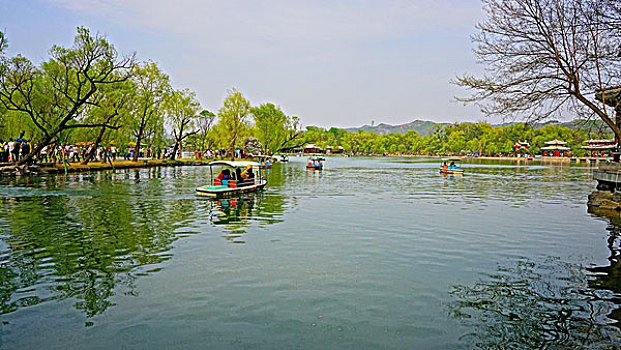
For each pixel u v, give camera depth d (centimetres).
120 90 4169
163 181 3250
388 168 6156
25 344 599
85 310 713
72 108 3753
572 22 1280
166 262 994
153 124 5644
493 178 4034
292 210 1819
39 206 1880
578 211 1833
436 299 770
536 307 736
